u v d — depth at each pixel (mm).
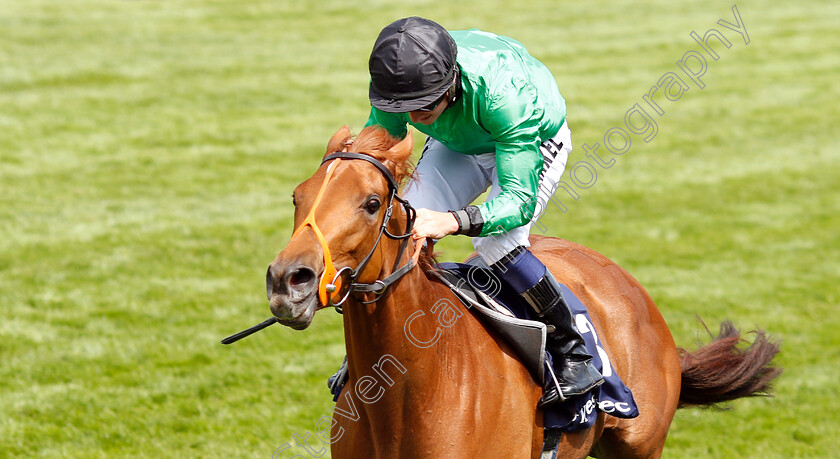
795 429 7945
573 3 29484
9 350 9039
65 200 14172
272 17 27484
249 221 13508
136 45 24094
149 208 13953
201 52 23781
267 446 7324
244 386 8469
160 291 10805
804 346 9734
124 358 8984
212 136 17938
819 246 13211
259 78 21812
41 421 7652
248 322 10008
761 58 24344
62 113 18828
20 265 11461
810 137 18781
